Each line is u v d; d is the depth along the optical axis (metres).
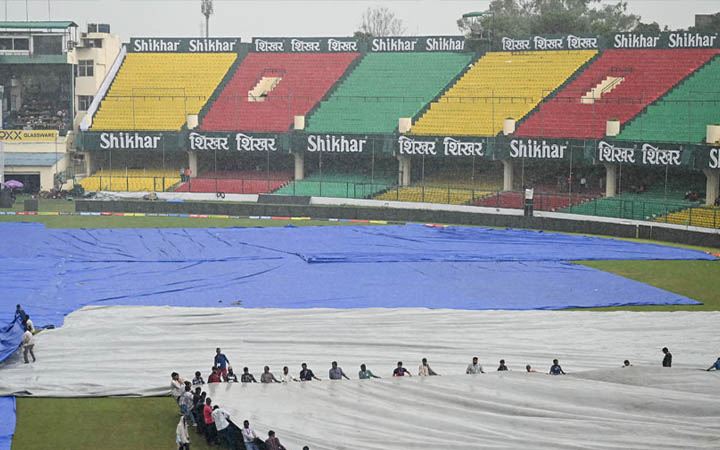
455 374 31.19
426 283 50.03
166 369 33.16
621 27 161.62
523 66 94.56
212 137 91.75
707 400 27.83
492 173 90.38
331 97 96.75
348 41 104.25
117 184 93.12
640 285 49.34
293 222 76.62
